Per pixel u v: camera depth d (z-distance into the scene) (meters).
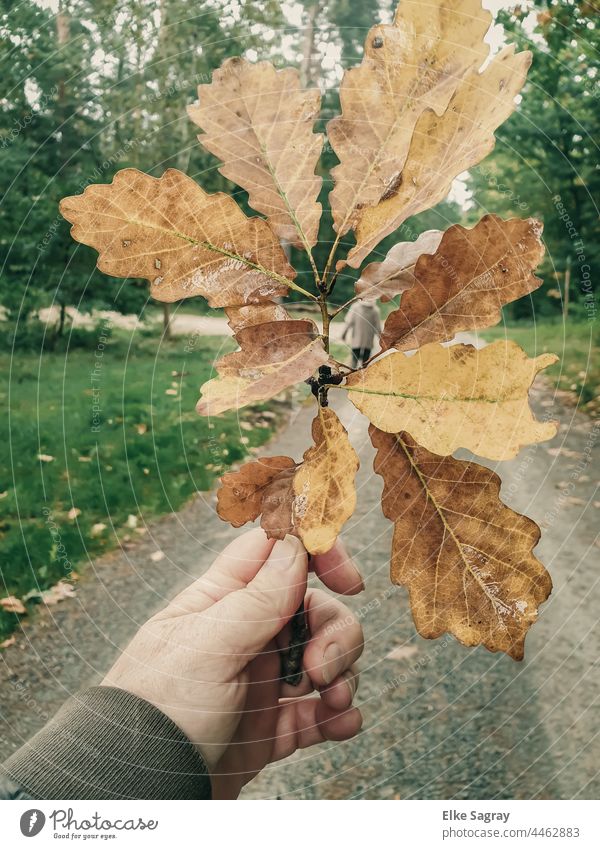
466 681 0.95
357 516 1.21
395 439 0.29
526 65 0.28
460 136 0.28
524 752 0.84
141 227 0.28
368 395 0.26
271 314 0.29
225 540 1.19
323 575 0.50
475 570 0.29
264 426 1.52
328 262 0.29
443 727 0.88
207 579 0.49
